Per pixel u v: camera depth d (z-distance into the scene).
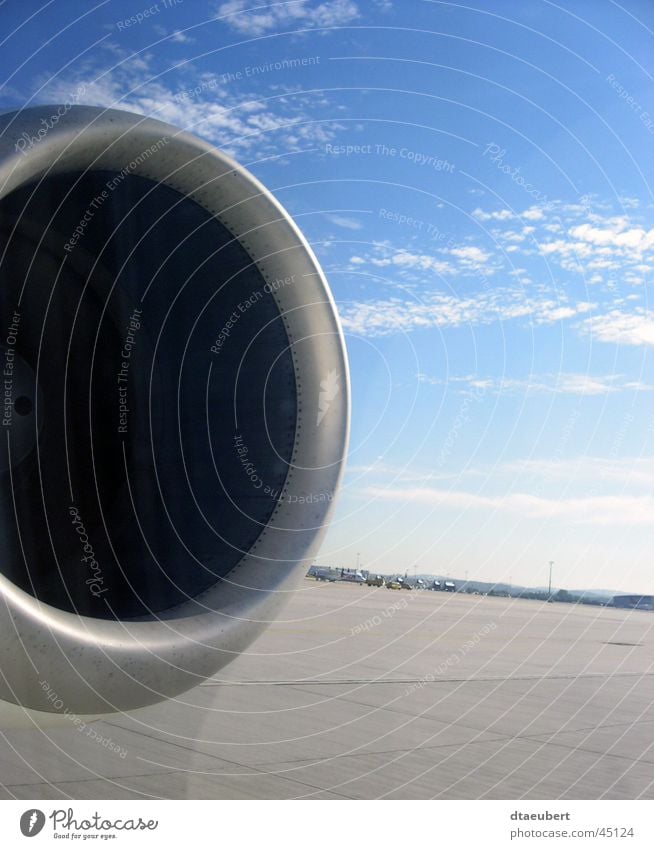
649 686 8.01
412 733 5.05
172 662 2.15
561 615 28.42
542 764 4.41
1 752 4.14
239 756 4.30
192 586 2.34
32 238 2.33
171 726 4.91
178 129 2.32
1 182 2.00
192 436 2.46
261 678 6.96
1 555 2.15
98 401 2.41
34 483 2.30
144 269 2.45
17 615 1.88
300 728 5.04
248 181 2.47
